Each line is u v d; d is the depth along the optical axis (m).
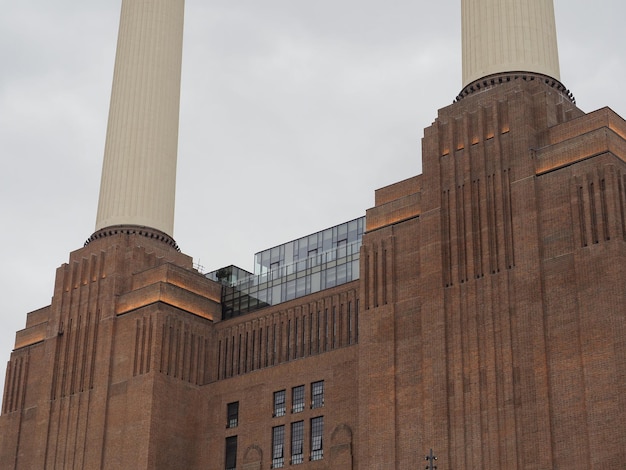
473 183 75.06
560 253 69.00
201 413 92.19
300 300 89.44
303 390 85.56
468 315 71.88
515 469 66.00
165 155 102.94
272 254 101.94
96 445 91.06
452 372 71.38
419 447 71.88
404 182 81.19
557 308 67.81
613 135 70.25
